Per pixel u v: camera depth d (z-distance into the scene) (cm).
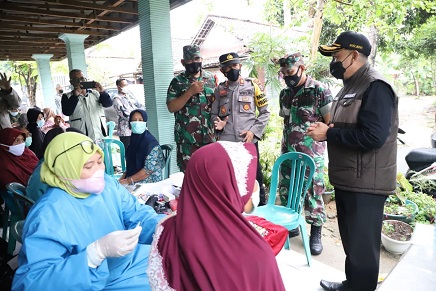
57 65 1973
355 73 171
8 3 511
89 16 572
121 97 563
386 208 311
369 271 170
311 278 222
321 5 463
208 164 95
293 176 245
